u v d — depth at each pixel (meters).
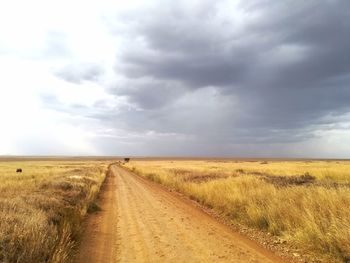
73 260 8.38
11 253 6.85
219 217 14.98
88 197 18.95
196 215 15.48
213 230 12.12
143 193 25.88
